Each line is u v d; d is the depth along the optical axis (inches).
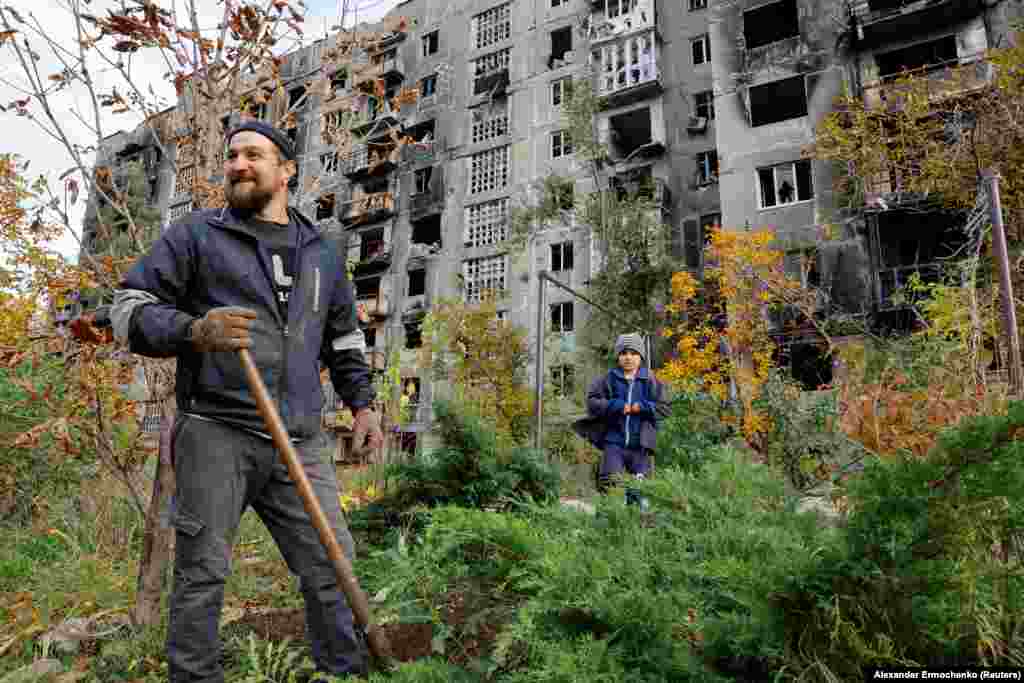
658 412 190.1
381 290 1150.3
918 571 45.4
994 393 111.1
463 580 67.4
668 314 737.6
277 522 82.4
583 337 778.8
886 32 694.5
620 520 72.2
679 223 867.4
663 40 938.7
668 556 64.3
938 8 658.2
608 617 50.6
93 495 188.1
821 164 685.3
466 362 746.8
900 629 47.9
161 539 109.3
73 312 122.3
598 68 971.9
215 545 74.8
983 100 427.8
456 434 144.7
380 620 67.3
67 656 101.1
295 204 139.6
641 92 914.1
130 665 92.4
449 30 1184.2
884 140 525.3
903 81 538.9
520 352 791.1
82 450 128.6
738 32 781.9
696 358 555.5
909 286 330.6
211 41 125.8
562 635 52.2
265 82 138.0
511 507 136.4
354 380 97.3
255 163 86.2
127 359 122.7
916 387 119.8
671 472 78.7
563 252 962.7
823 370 607.8
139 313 73.9
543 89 1043.9
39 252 121.0
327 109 146.8
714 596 60.5
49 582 124.4
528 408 665.6
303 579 81.0
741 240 581.9
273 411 68.5
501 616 73.1
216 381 77.1
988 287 142.6
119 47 120.6
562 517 73.1
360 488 177.5
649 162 906.7
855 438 114.2
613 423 194.7
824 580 47.8
